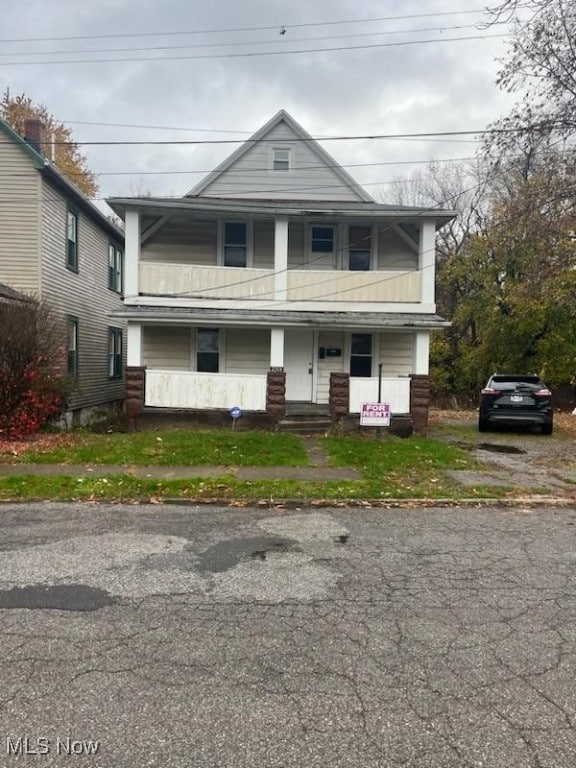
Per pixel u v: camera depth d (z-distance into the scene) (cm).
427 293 1400
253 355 1540
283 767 232
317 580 439
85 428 1373
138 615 372
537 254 1623
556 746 247
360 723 261
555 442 1258
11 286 1398
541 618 376
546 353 2339
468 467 913
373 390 1275
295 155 1623
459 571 464
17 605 384
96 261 1928
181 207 1348
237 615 374
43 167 1400
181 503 680
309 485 751
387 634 350
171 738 249
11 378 1094
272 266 1524
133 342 1311
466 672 307
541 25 1248
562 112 1314
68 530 562
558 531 586
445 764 235
